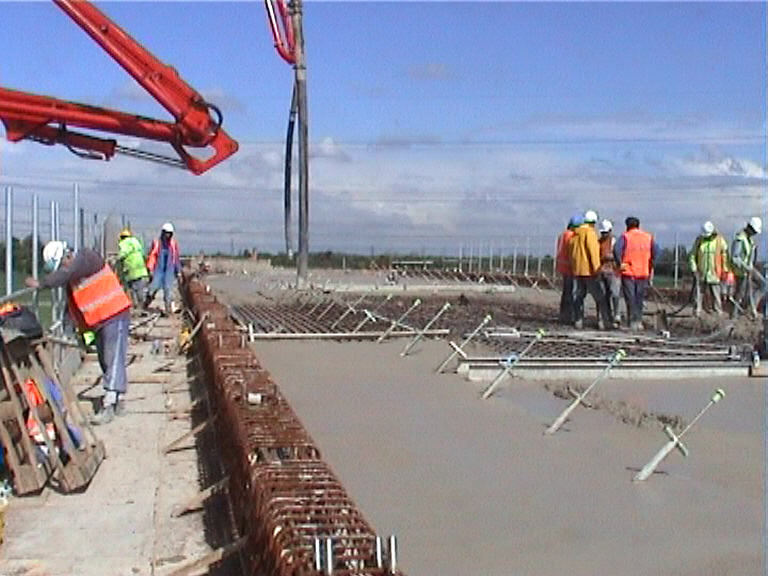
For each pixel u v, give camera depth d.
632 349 14.41
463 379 11.89
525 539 5.95
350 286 30.25
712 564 5.54
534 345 14.38
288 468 5.17
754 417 9.78
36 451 7.11
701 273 19.75
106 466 7.70
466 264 42.31
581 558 5.63
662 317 18.61
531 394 10.90
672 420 9.45
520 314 21.69
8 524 6.29
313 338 15.83
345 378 11.91
